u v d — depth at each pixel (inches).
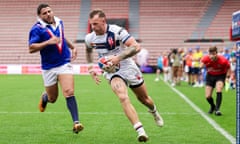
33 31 774.5
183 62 2851.9
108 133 856.9
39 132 864.3
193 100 1540.4
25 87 2154.3
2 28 4259.4
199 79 2384.4
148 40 4114.2
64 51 802.8
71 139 791.1
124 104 680.4
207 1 4266.7
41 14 783.7
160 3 4303.6
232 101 1537.9
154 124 973.8
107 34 710.5
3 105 1370.6
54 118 1064.2
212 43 3882.9
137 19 4254.4
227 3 4212.6
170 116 1113.4
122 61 725.9
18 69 3592.5
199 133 858.8
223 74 1163.3
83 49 3991.1
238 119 485.1
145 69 3720.5
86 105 1376.7
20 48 4097.0
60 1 4424.2
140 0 4355.3
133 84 745.0
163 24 4200.3
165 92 1902.1
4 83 2448.3
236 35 466.6
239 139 484.4
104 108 1291.8
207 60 1151.0
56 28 792.3
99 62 726.5
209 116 1117.7
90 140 783.7
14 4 4436.5
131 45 693.9
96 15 699.4
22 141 768.9
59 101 1469.0
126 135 836.0
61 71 794.2
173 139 796.0
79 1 4414.4
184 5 4266.7
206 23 4138.8
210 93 1165.7
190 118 1077.1
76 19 4291.3
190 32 4111.7
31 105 1369.3
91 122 1003.3
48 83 810.2
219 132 870.4
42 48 753.0
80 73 3560.5
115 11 4320.9
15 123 981.8
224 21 4116.6
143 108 1286.9
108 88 2114.9
